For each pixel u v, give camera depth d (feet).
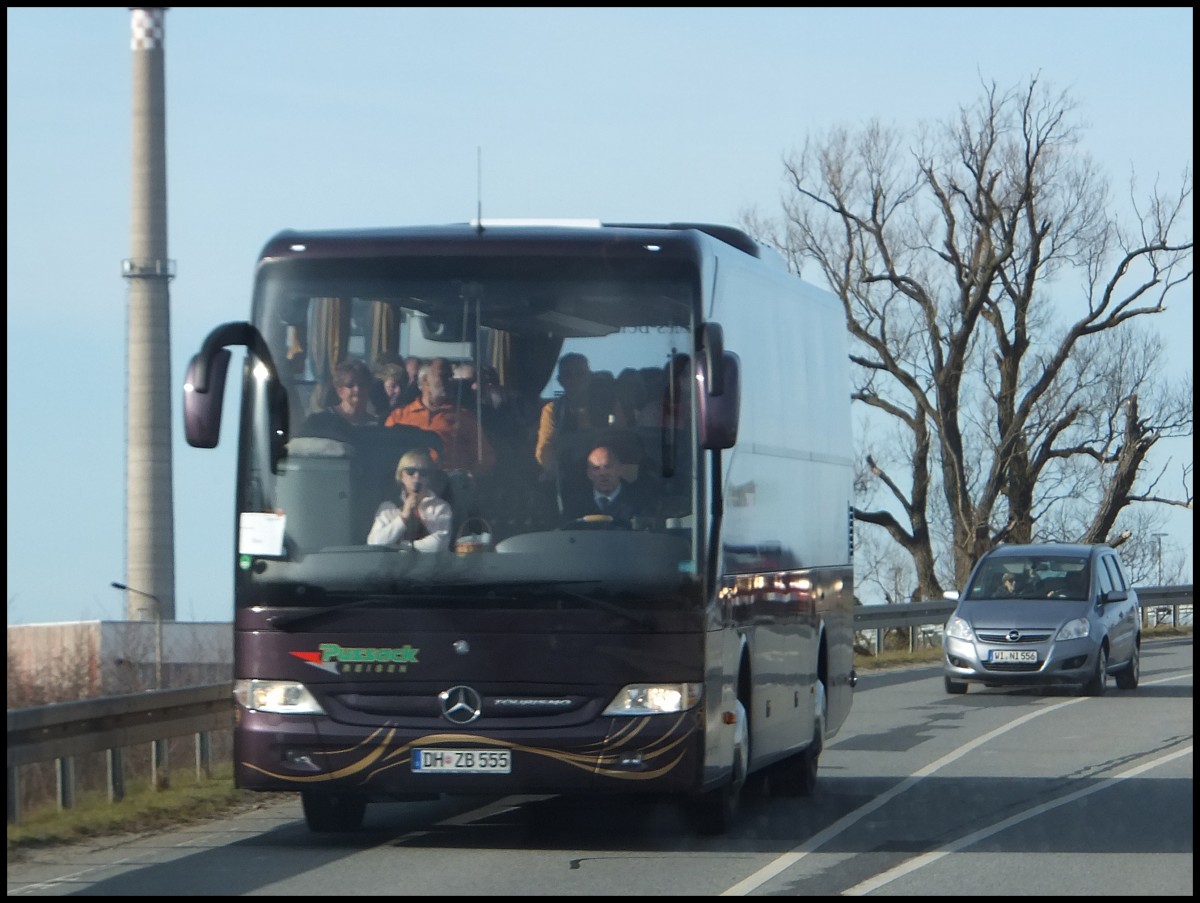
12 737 44.70
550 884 38.96
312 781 41.78
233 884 38.75
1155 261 191.72
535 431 42.42
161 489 158.92
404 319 42.96
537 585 41.65
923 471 200.34
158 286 161.58
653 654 41.47
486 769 41.42
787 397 54.90
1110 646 102.22
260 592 42.37
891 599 219.00
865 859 43.11
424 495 42.27
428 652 41.65
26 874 40.16
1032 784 60.29
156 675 75.41
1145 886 39.11
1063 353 196.75
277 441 42.73
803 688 55.72
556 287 42.93
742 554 46.78
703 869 41.37
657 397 42.50
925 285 197.26
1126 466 197.26
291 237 43.75
